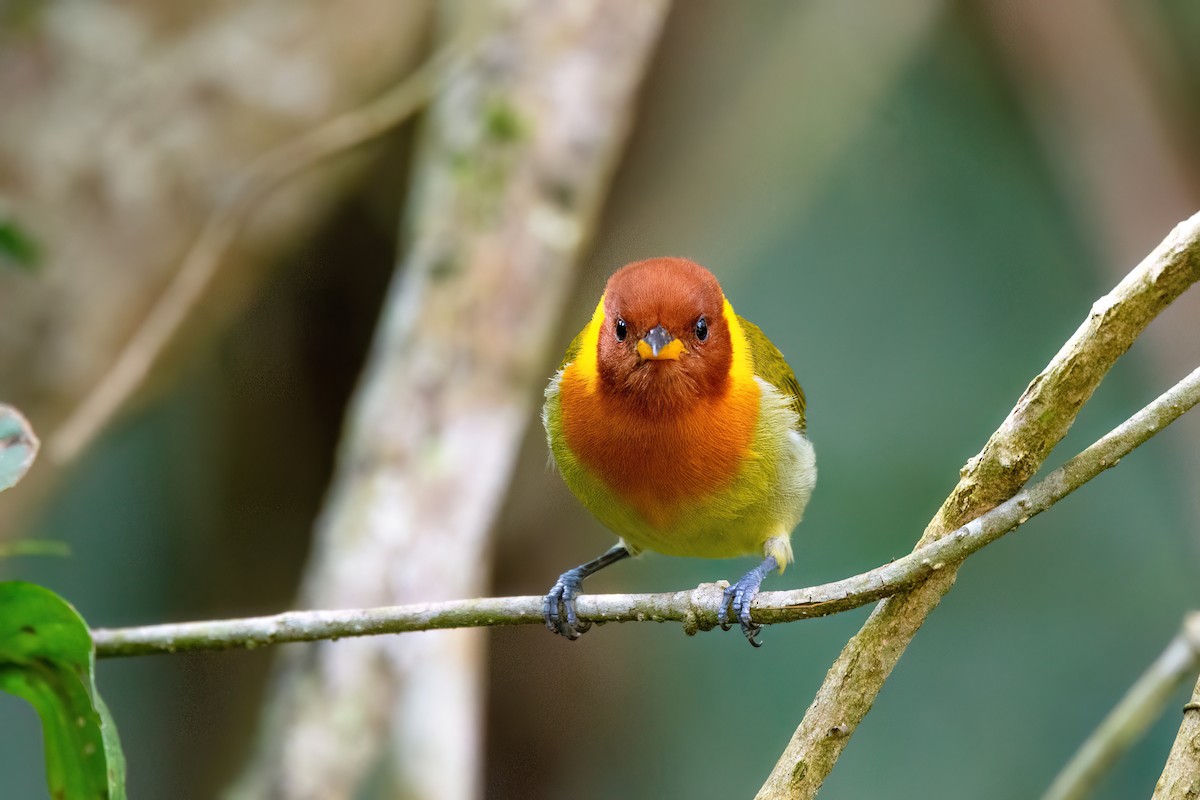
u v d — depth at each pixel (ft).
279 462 42.04
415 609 18.38
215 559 42.63
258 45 34.68
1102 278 45.09
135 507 42.93
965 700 44.50
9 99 33.17
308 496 42.01
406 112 33.17
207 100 34.35
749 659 46.34
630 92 33.27
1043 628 45.09
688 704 46.06
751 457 24.76
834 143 46.32
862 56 44.52
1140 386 46.65
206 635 18.33
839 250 50.57
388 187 38.55
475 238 30.99
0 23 33.27
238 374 41.47
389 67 36.04
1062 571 45.68
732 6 41.47
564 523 42.93
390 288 40.14
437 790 29.22
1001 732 43.93
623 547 27.73
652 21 33.81
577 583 26.84
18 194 33.04
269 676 42.19
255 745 32.45
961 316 50.11
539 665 46.65
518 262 31.01
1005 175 50.85
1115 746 23.66
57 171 33.24
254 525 42.29
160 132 34.01
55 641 15.51
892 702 44.62
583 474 25.12
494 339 30.40
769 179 44.16
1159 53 43.47
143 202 33.86
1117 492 46.09
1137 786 40.55
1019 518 15.23
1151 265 14.52
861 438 48.55
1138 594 44.98
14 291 32.83
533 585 43.45
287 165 32.78
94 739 15.87
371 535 28.27
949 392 49.08
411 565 28.07
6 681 15.74
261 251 36.22
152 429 42.45
